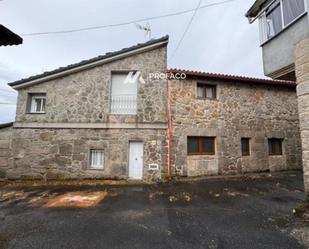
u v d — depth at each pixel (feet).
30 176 22.40
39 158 22.67
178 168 23.18
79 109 23.48
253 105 27.40
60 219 11.28
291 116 29.27
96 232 9.67
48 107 23.45
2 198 15.60
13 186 19.92
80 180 22.18
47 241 8.79
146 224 10.62
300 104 11.82
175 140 23.54
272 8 15.84
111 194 16.70
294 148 28.68
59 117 23.30
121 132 23.16
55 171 22.47
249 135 26.55
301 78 11.79
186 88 24.76
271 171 26.89
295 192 16.94
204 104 25.16
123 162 22.65
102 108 23.50
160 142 23.22
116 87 24.66
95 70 24.17
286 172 26.68
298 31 13.09
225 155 25.08
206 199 15.14
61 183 21.02
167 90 24.22
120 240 8.88
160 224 10.61
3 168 22.76
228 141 25.46
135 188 18.81
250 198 15.26
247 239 8.89
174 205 13.79
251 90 27.63
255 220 11.02
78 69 23.81
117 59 24.36
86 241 8.79
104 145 22.90
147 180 22.18
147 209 12.99
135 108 24.25
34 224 10.61
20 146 22.86
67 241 8.79
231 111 26.17
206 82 25.59
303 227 9.84
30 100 24.12
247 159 26.09
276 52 15.14
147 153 22.89
